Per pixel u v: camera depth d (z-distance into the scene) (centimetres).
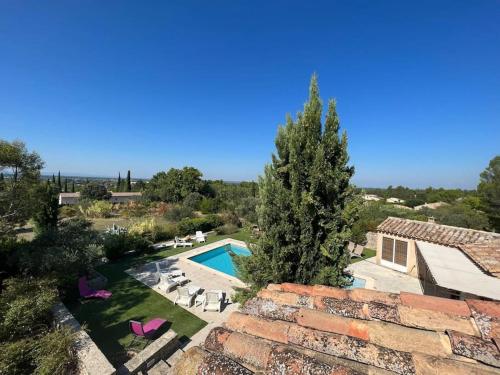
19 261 1366
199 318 1256
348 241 685
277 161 738
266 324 350
